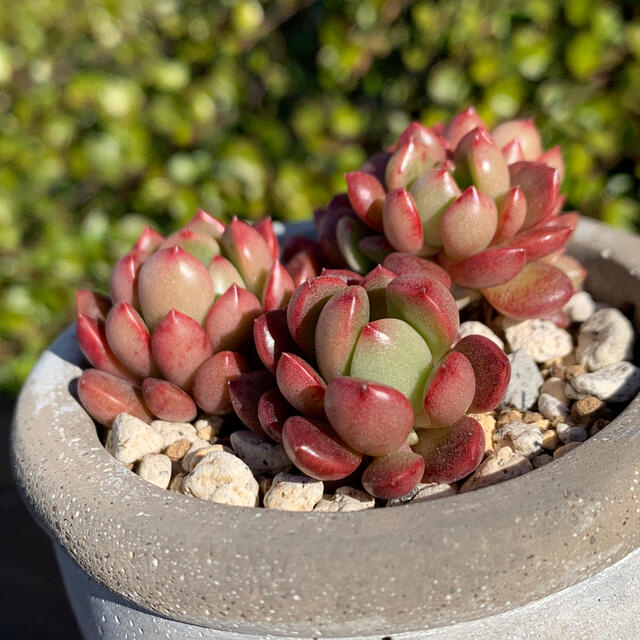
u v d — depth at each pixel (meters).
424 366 0.25
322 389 0.25
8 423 0.48
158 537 0.24
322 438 0.25
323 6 0.49
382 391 0.24
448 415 0.25
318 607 0.23
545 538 0.23
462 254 0.28
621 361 0.28
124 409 0.27
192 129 0.49
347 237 0.29
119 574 0.24
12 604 0.38
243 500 0.25
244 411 0.26
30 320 0.49
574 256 0.31
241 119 0.50
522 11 0.42
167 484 0.26
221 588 0.23
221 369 0.27
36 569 0.40
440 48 0.45
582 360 0.29
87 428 0.27
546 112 0.42
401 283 0.25
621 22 0.40
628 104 0.41
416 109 0.49
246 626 0.24
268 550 0.23
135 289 0.28
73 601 0.27
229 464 0.25
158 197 0.48
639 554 0.25
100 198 0.51
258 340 0.26
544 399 0.28
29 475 0.26
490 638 0.24
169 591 0.24
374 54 0.47
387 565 0.23
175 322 0.27
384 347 0.25
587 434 0.27
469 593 0.23
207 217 0.29
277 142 0.49
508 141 0.30
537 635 0.24
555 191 0.28
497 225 0.28
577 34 0.41
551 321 0.30
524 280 0.28
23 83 0.48
